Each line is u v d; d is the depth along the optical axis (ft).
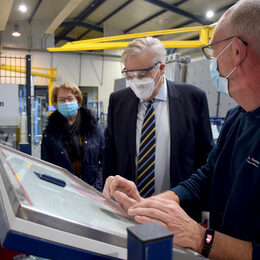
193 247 1.75
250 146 2.22
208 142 4.40
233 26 2.12
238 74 2.17
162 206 1.85
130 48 3.89
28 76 6.51
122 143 4.44
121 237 1.17
